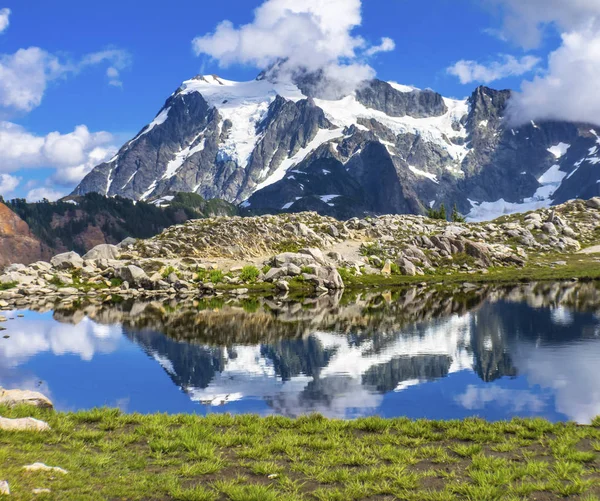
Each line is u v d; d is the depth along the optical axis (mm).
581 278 123500
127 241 162625
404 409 32750
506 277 127938
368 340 57281
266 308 86375
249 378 41875
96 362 48281
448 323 67375
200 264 134750
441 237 157125
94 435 21047
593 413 31000
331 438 21641
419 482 16984
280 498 15508
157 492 15977
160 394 37469
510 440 21125
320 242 159250
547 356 47562
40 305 92938
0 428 20109
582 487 15609
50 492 14570
